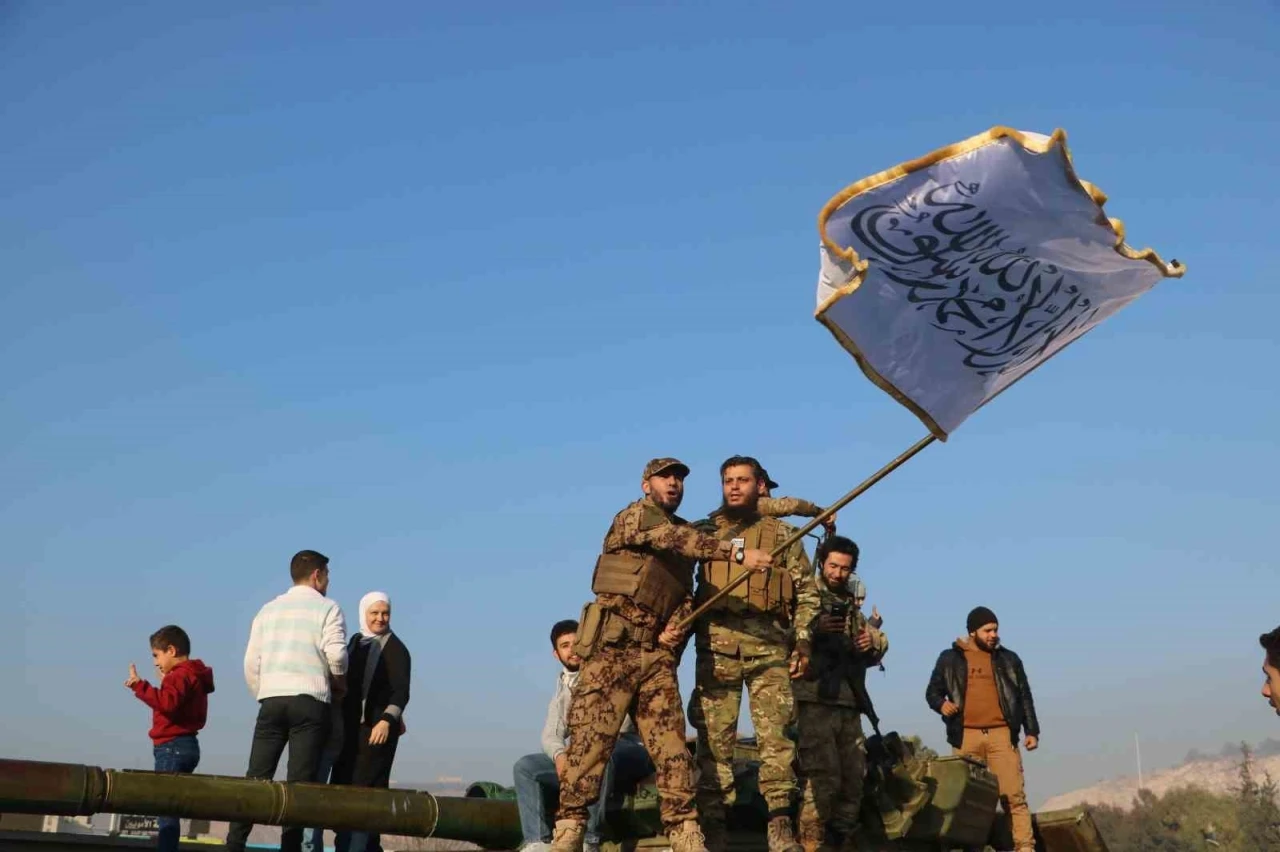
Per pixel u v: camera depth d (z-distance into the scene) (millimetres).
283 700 9859
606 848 10359
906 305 7922
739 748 10617
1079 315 8109
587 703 8625
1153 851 69688
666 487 8945
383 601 11062
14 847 10219
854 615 10141
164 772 8781
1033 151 7320
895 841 10172
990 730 12062
